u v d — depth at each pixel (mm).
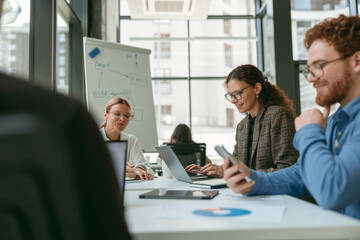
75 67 3920
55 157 256
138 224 636
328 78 881
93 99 3074
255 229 587
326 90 895
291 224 613
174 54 5668
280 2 4102
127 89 3318
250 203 862
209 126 7816
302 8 4719
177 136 3715
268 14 4289
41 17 2520
